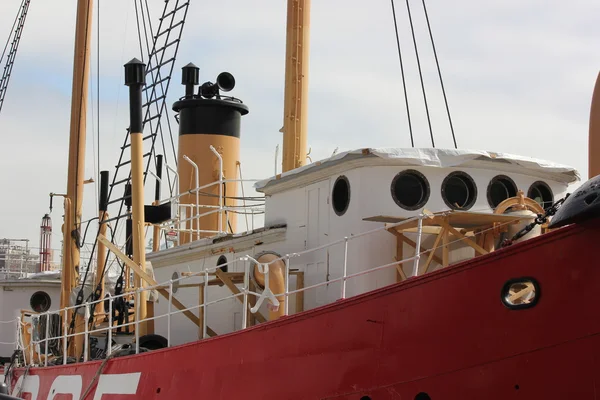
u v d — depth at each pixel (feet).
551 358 29.86
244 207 64.08
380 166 46.93
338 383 36.78
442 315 33.06
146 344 54.03
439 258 45.78
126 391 48.98
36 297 87.30
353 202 47.32
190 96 78.79
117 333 55.83
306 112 63.57
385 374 34.96
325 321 37.63
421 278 33.91
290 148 62.75
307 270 50.93
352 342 36.37
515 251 30.91
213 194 69.46
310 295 50.24
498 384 31.27
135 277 55.16
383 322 35.19
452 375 32.65
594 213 27.30
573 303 29.32
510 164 48.14
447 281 32.99
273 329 40.01
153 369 47.24
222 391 42.19
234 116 76.64
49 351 70.59
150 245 80.89
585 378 29.09
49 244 115.44
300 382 38.40
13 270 120.26
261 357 40.40
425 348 33.58
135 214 55.16
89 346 63.46
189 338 61.41
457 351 32.50
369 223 46.55
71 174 75.66
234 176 75.97
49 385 58.54
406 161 46.37
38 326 67.10
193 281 61.62
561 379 29.63
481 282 31.89
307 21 63.87
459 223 42.01
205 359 43.60
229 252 58.23
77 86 77.25
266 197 56.44
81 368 54.44
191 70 81.76
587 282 28.96
